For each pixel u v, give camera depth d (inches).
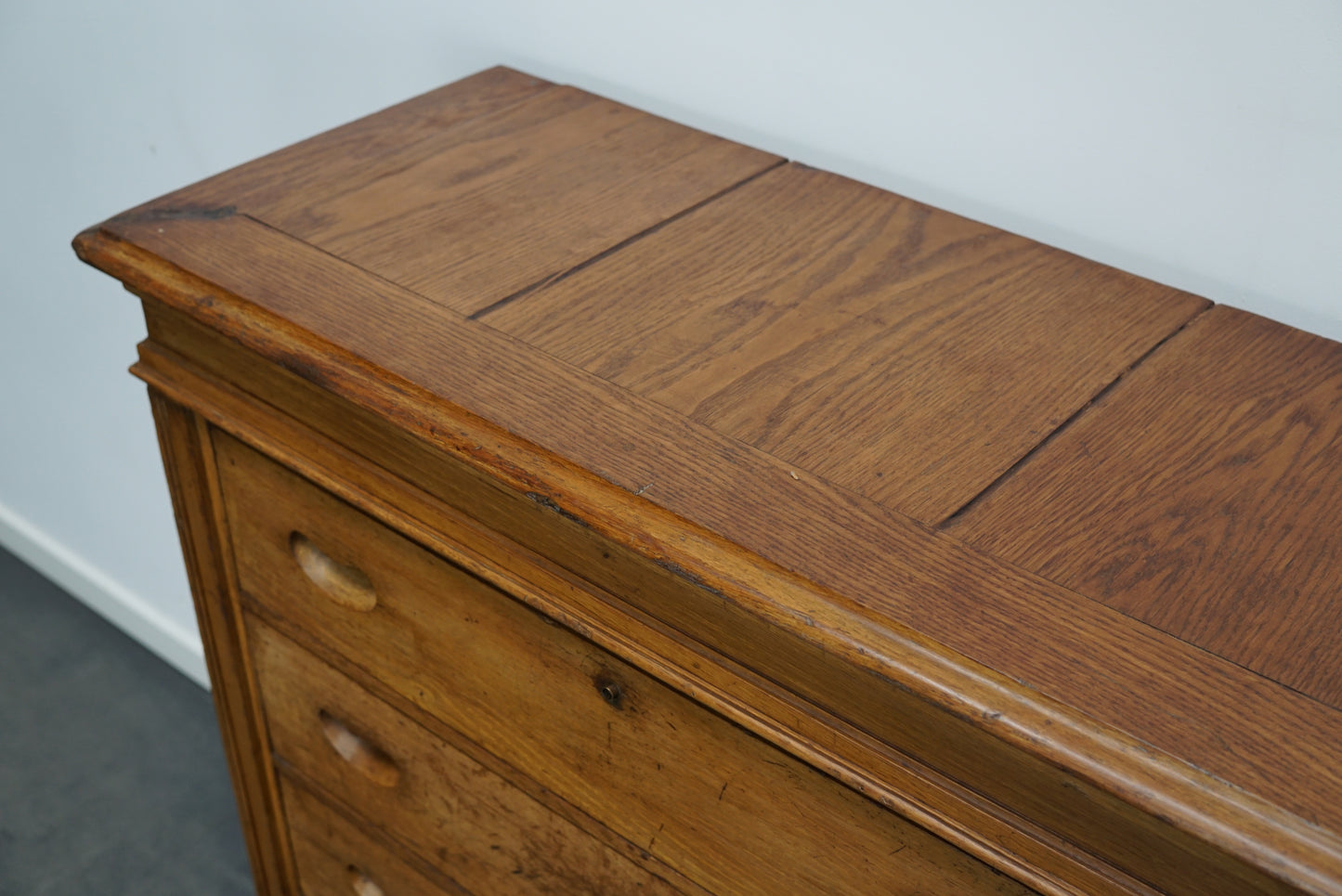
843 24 35.8
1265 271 31.8
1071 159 33.6
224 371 31.0
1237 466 25.6
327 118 49.7
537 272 30.8
